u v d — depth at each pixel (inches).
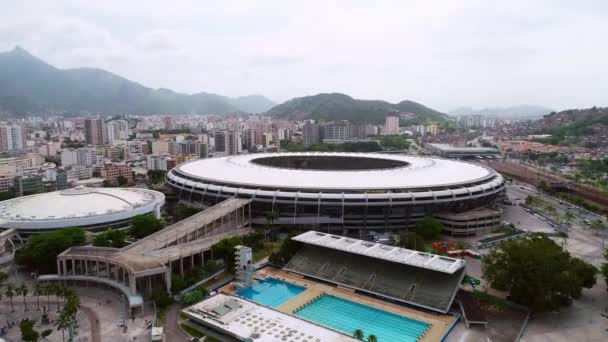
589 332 4909.0
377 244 6673.2
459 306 5521.7
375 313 5497.1
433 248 7534.5
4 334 4813.0
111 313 5329.7
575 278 5349.4
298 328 4682.6
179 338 4736.7
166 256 6166.3
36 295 5728.3
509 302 5551.2
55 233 6830.7
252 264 6510.8
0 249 7086.6
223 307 5147.6
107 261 5994.1
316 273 6555.1
